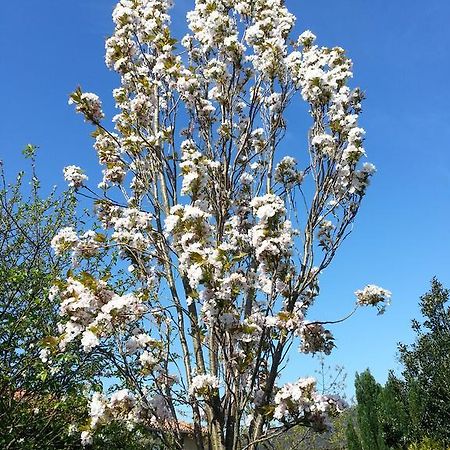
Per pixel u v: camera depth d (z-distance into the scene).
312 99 5.30
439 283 16.81
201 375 4.42
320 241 5.47
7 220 7.82
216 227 5.37
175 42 6.12
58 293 4.90
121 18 6.40
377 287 4.96
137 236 5.48
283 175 5.87
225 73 5.98
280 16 6.27
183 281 5.03
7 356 7.10
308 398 4.30
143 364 4.43
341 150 5.08
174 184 5.57
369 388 18.58
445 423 16.02
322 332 5.05
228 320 4.26
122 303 4.18
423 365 16.47
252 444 4.34
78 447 7.38
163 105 6.06
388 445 17.62
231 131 5.66
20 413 7.00
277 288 4.83
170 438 4.54
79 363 6.92
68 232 5.26
